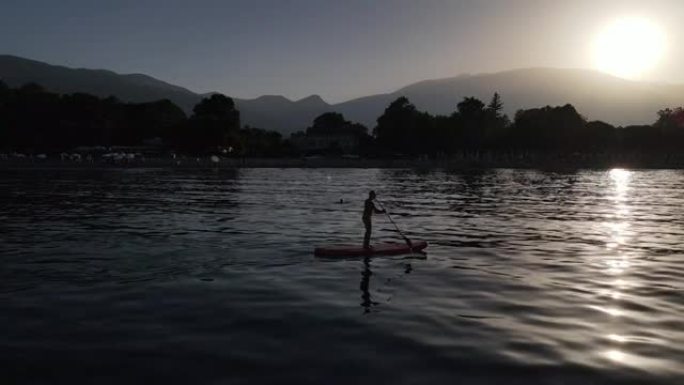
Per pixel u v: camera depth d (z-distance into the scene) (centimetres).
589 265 1703
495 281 1464
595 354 913
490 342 970
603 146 16012
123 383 797
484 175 9869
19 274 1528
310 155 17325
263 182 6931
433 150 16388
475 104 17325
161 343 965
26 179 7119
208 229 2509
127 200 4153
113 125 15912
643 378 818
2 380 808
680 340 983
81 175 8319
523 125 15888
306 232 2434
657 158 15850
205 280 1462
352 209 3562
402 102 17962
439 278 1500
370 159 15675
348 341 976
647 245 2134
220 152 14138
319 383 795
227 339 987
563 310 1177
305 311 1168
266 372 835
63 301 1242
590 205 4053
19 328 1049
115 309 1179
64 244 2055
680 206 4009
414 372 835
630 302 1245
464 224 2806
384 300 1262
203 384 793
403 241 2180
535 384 795
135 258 1773
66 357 898
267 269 1612
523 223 2867
